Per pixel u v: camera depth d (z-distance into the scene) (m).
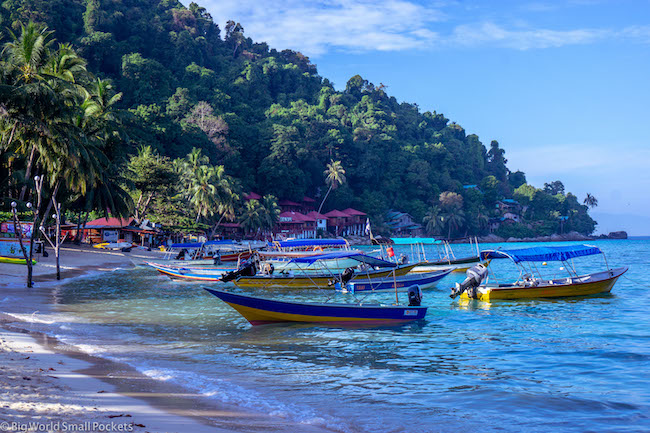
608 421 10.28
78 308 25.44
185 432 8.57
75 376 11.88
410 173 192.38
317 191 171.50
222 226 123.31
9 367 12.06
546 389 12.52
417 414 10.53
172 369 13.77
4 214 43.66
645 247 137.50
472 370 14.44
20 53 41.38
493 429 9.77
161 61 180.12
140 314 24.25
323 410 10.62
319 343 18.17
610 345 18.03
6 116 38.84
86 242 80.94
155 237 91.00
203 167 99.00
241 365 14.70
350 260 40.22
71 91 42.09
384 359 15.79
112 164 62.41
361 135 188.88
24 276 37.72
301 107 198.88
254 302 20.67
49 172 45.34
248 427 9.23
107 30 166.88
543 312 26.05
